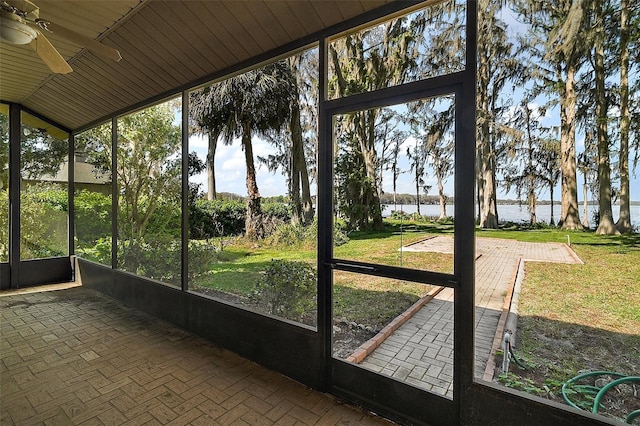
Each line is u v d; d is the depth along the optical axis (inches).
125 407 85.9
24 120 204.5
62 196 219.6
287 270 109.7
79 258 213.6
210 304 126.5
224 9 95.3
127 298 171.2
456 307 74.2
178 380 99.0
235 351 117.1
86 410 84.6
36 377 100.4
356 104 88.9
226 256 128.8
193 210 142.7
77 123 204.5
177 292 141.7
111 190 190.9
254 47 105.4
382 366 86.4
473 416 71.3
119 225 183.5
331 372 93.0
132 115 177.3
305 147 107.6
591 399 61.7
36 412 83.7
